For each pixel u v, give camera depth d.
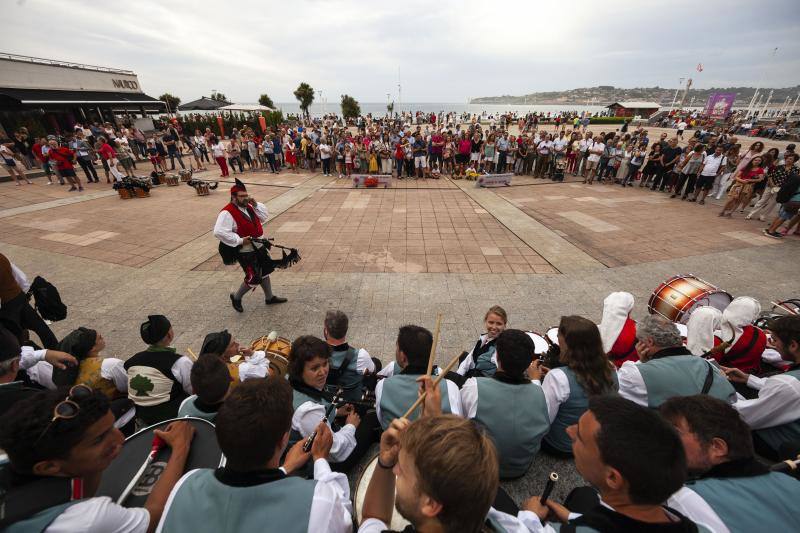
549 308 5.22
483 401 2.18
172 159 16.05
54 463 1.23
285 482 1.22
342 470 2.23
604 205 10.60
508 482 2.33
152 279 6.12
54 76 20.34
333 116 41.06
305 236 8.22
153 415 2.56
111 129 17.66
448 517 0.90
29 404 1.24
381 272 6.41
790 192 7.38
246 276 4.95
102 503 1.21
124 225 8.84
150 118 26.36
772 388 2.20
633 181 13.83
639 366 2.42
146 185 11.58
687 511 1.39
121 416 2.35
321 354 2.23
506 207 10.53
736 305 3.12
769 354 3.21
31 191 12.16
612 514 1.10
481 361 3.16
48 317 4.09
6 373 2.12
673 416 1.61
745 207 9.59
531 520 1.43
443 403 2.15
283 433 1.27
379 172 15.37
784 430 2.23
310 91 49.09
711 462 1.48
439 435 0.94
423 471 0.90
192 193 12.23
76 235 8.12
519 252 7.24
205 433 1.79
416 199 11.55
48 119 19.92
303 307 5.32
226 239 4.59
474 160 15.45
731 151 10.58
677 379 2.29
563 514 1.51
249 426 1.17
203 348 2.79
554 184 13.63
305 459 1.71
